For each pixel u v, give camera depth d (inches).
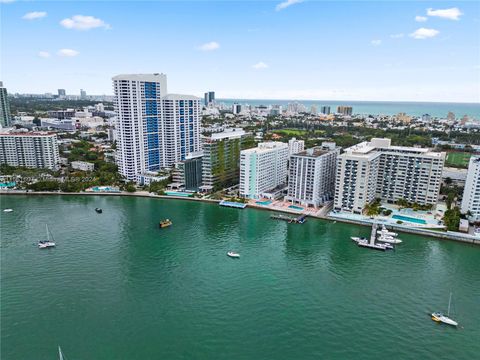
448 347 4832.7
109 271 6894.7
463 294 6136.8
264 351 4731.8
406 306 5762.8
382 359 4601.4
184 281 6530.5
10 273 6786.4
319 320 5388.8
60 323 5295.3
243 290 6230.3
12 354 4667.8
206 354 4675.2
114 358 4601.4
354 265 7229.3
